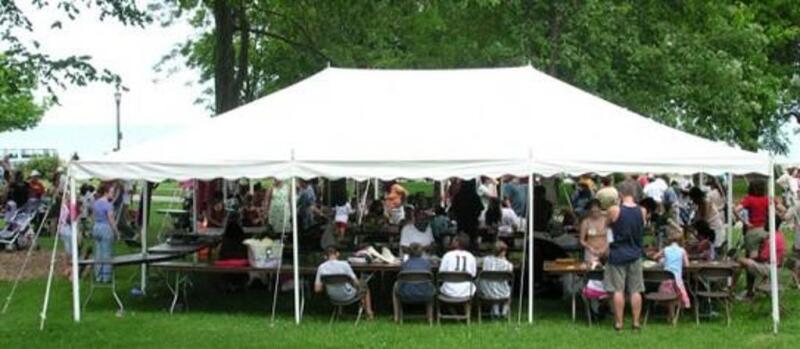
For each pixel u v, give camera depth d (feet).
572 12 73.46
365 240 54.44
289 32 82.33
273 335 36.52
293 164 38.37
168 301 45.11
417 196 68.13
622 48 75.10
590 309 39.37
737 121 82.12
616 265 37.32
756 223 44.93
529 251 38.88
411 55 76.59
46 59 66.85
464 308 39.83
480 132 41.06
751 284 43.55
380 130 41.50
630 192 37.81
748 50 87.40
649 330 37.63
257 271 40.96
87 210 63.31
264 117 43.98
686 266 38.88
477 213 50.08
